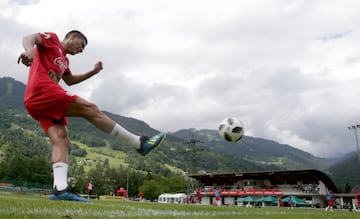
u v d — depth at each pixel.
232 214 4.86
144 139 4.65
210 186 61.94
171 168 199.75
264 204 49.16
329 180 51.25
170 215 3.94
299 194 48.84
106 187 116.19
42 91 4.61
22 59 4.33
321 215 6.20
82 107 4.64
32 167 95.38
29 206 3.87
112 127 4.64
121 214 3.72
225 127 11.52
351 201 53.19
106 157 186.38
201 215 4.20
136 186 123.44
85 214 3.37
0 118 198.88
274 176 53.47
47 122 4.80
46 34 4.95
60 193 4.77
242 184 57.66
